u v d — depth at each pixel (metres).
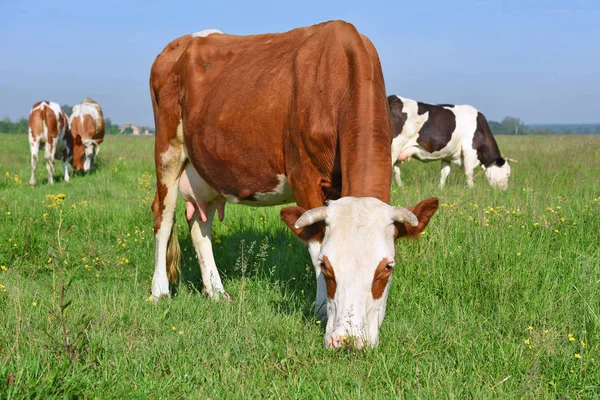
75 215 8.20
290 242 6.73
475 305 4.69
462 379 3.43
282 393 3.28
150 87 6.28
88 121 17.88
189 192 5.90
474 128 12.64
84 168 16.48
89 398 3.08
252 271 6.10
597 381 3.25
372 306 3.47
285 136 4.62
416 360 3.62
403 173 14.24
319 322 4.14
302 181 4.52
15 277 5.75
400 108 12.42
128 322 4.42
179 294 5.40
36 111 13.85
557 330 4.00
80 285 5.65
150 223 8.10
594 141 20.55
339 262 3.42
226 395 3.26
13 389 2.94
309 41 4.69
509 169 12.68
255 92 4.85
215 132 5.16
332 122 4.27
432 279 5.09
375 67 4.31
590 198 7.88
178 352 3.80
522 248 5.39
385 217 3.49
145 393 3.24
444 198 7.29
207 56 5.61
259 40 5.46
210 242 5.99
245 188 5.18
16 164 18.58
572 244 5.60
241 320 4.43
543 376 3.38
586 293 4.51
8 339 3.79
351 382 3.37
